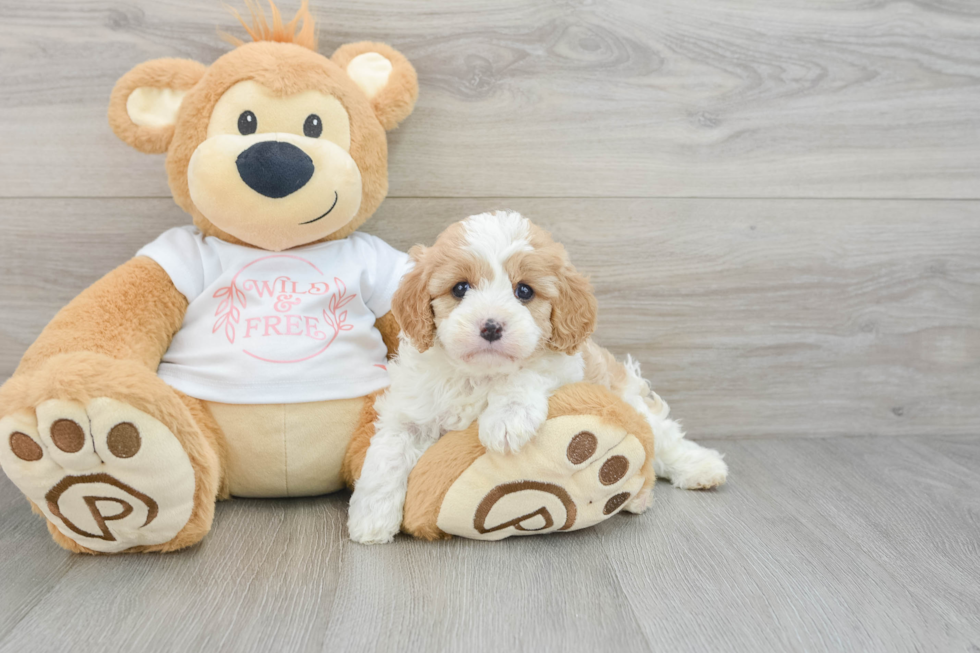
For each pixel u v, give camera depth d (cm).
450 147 175
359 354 150
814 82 182
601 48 174
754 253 187
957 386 198
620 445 126
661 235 184
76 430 109
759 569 122
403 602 110
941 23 183
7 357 175
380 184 157
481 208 179
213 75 143
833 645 101
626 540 133
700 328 190
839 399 197
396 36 169
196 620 104
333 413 144
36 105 165
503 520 128
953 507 151
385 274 157
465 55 171
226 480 145
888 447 191
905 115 186
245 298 145
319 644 99
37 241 171
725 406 194
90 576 116
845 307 193
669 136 180
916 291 194
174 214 174
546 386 130
